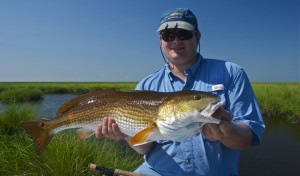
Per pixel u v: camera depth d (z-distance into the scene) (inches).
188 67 37.7
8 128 92.1
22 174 58.4
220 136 29.2
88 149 64.3
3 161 61.4
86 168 60.0
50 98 330.0
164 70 40.2
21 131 86.7
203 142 34.0
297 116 157.3
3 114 103.8
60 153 60.8
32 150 62.9
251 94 34.9
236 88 34.6
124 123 34.0
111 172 39.4
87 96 37.7
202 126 29.7
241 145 30.9
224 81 35.4
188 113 29.2
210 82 35.9
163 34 37.3
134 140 30.6
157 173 36.9
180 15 37.1
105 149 68.9
